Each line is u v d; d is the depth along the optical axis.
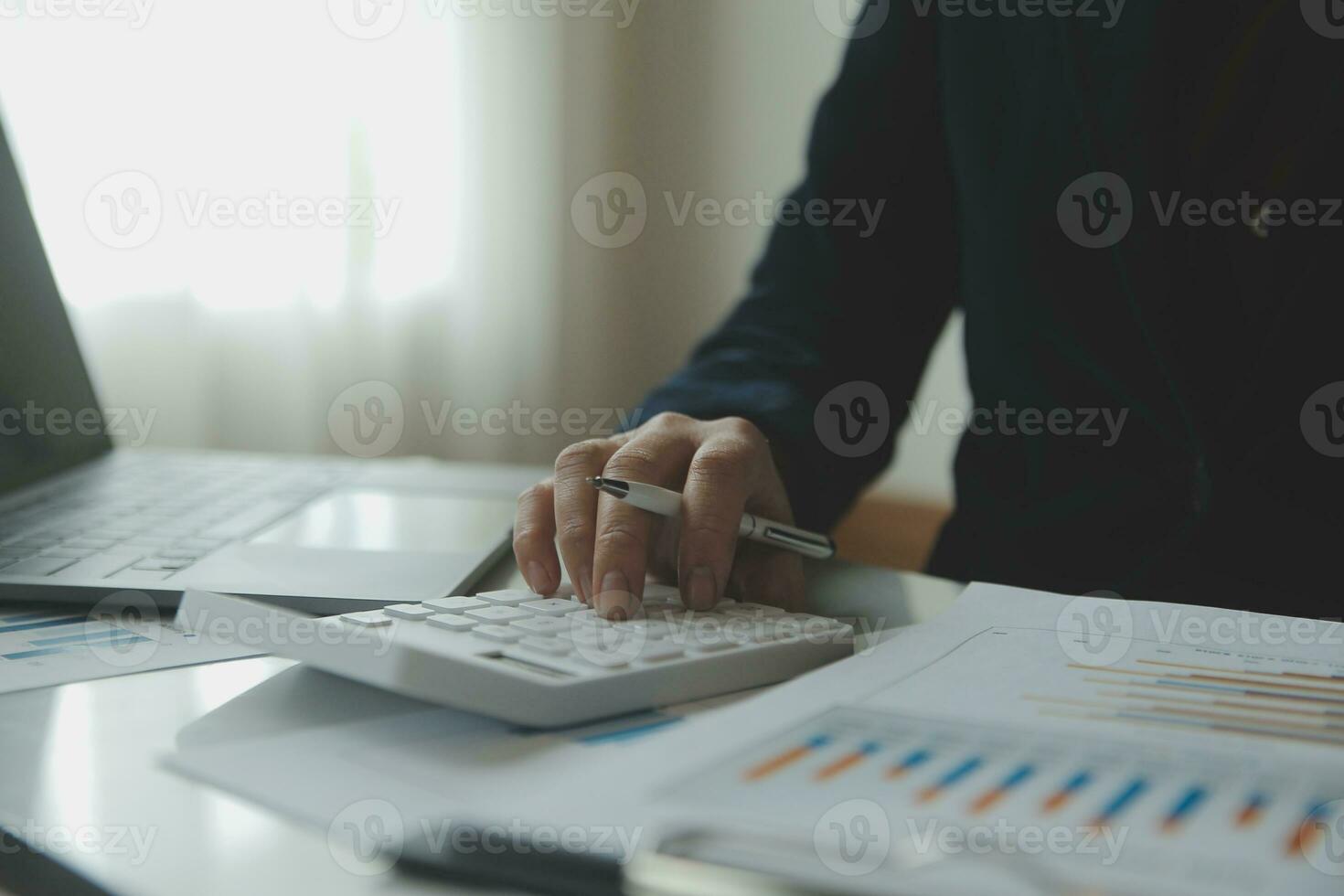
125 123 2.00
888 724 0.28
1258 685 0.32
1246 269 0.59
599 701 0.30
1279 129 0.59
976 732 0.28
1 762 0.27
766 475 0.49
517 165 2.41
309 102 2.17
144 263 2.06
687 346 2.55
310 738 0.28
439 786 0.25
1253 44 0.59
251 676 0.34
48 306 0.71
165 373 2.10
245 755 0.27
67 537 0.51
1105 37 0.62
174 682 0.34
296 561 0.47
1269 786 0.24
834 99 0.78
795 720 0.29
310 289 2.22
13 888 0.23
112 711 0.31
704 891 0.20
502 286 2.44
